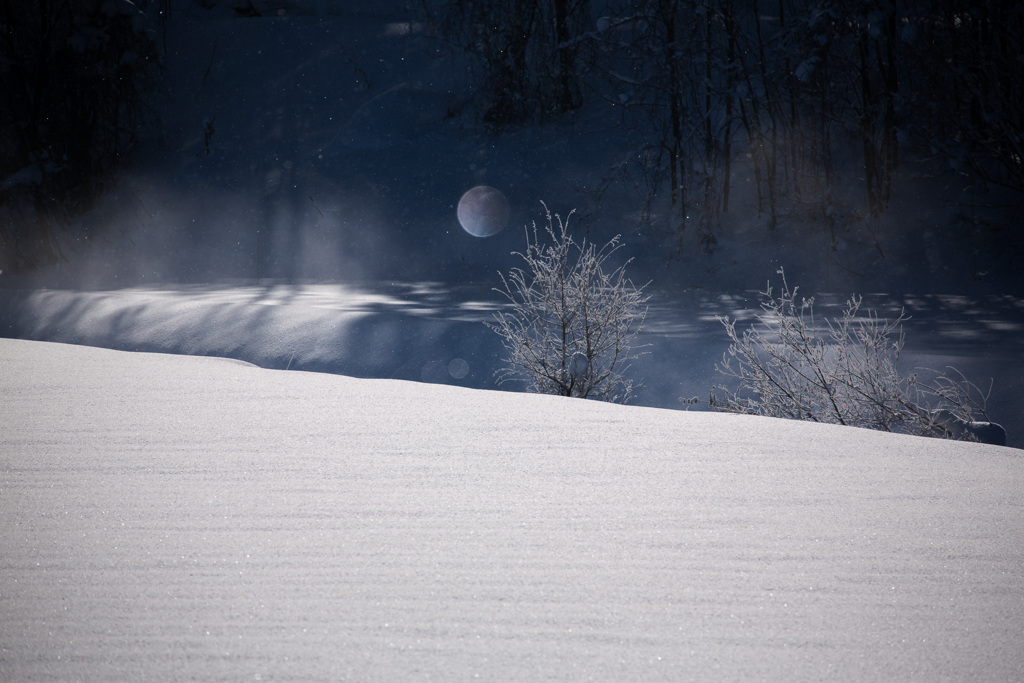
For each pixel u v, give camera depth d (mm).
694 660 4023
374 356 34000
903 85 59156
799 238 56156
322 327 36656
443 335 34094
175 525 5863
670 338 31594
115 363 14141
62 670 3840
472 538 5684
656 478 7359
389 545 5527
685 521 6148
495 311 39344
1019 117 52094
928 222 55000
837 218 56344
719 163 61750
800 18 55812
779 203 59156
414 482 7086
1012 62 51938
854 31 54750
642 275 55750
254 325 38375
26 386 11695
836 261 53562
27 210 65312
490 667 3912
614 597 4746
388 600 4648
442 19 79500
